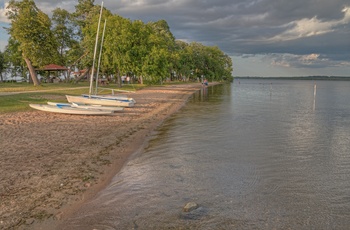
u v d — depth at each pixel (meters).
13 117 18.41
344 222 6.50
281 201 7.51
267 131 17.11
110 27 48.81
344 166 10.52
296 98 46.88
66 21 66.50
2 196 7.43
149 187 8.34
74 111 20.42
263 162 10.88
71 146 12.50
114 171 9.65
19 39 44.31
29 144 12.46
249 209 7.07
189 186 8.44
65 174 9.15
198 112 25.53
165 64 57.56
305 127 18.81
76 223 6.32
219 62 131.75
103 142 13.44
